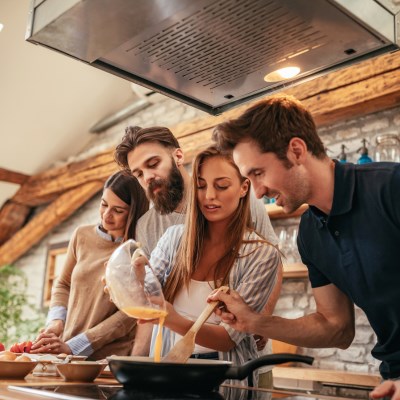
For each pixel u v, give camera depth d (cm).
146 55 152
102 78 541
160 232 219
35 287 635
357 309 356
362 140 365
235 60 153
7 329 600
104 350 216
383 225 135
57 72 512
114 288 127
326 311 156
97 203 594
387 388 109
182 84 168
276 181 139
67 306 242
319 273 156
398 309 136
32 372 165
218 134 143
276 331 146
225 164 161
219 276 163
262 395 124
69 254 246
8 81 505
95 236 238
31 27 143
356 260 139
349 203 138
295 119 138
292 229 376
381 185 135
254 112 139
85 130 599
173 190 219
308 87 380
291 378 342
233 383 160
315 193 143
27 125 561
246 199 167
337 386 327
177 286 166
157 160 217
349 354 352
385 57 344
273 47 145
